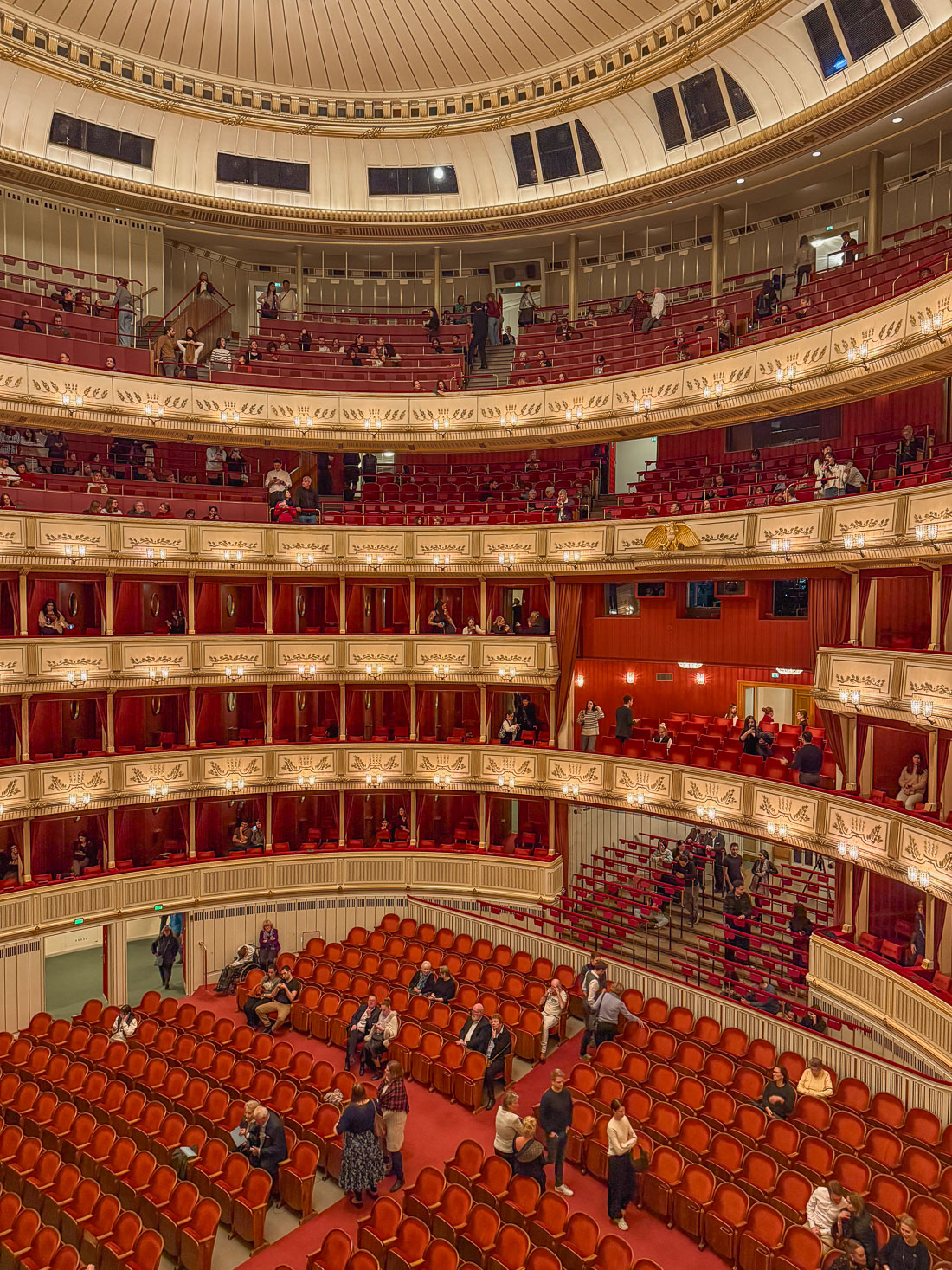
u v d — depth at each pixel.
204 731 25.44
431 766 24.72
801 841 18.39
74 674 21.75
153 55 25.72
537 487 26.86
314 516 25.59
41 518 21.22
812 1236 10.89
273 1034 19.22
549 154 27.47
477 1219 11.80
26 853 21.31
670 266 28.83
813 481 19.84
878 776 18.00
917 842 15.45
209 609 25.81
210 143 27.77
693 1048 15.97
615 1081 15.16
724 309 25.72
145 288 28.97
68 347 23.81
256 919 23.58
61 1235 12.70
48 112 25.47
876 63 20.16
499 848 24.42
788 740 22.20
